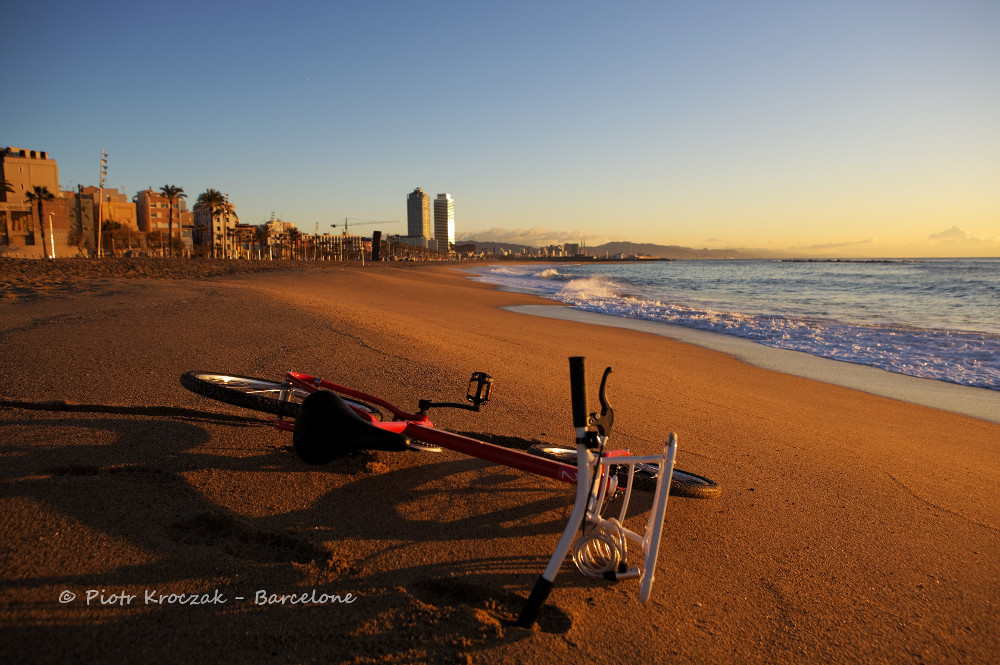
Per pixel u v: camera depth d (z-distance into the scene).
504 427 5.09
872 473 4.86
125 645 2.15
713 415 6.44
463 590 2.73
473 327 13.16
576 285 41.81
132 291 11.96
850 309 24.77
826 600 2.91
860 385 9.34
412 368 6.98
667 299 31.25
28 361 5.53
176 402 4.64
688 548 3.29
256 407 3.87
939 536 3.75
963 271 83.19
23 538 2.64
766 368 10.54
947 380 9.99
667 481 2.55
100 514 2.90
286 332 8.29
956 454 5.70
